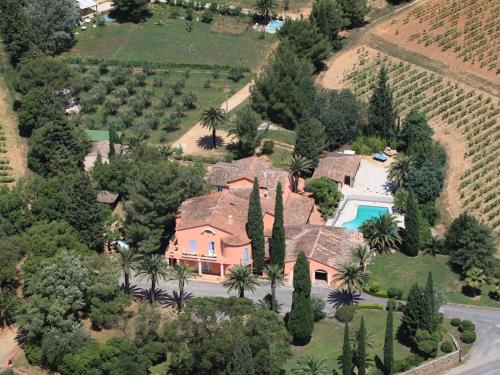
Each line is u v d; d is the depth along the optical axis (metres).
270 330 150.38
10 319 172.50
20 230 189.62
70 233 183.00
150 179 183.00
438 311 171.62
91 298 168.62
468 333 166.00
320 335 166.62
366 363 157.38
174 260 184.12
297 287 160.50
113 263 171.50
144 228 182.75
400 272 185.25
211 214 183.50
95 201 186.38
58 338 158.88
